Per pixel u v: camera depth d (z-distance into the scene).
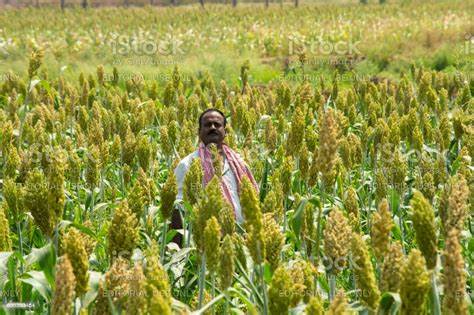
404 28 30.81
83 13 50.00
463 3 46.16
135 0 68.31
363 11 44.81
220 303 3.39
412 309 2.38
